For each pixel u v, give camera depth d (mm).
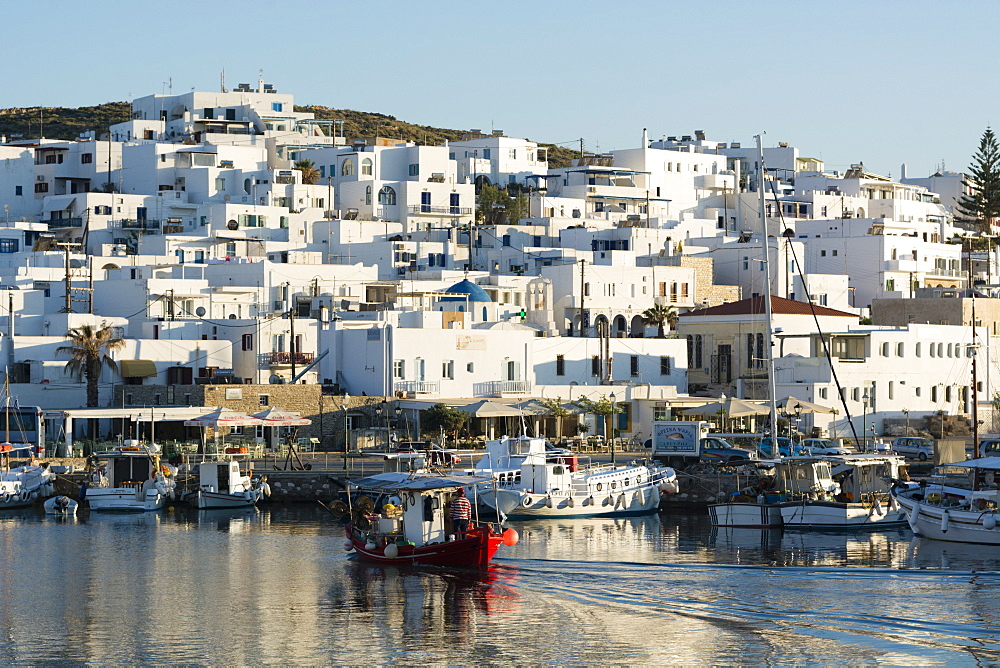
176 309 159750
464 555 75812
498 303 173125
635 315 189250
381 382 136875
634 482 100812
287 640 61812
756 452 111062
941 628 62000
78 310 165625
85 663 58781
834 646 59406
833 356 146000
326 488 106938
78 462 114812
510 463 98875
